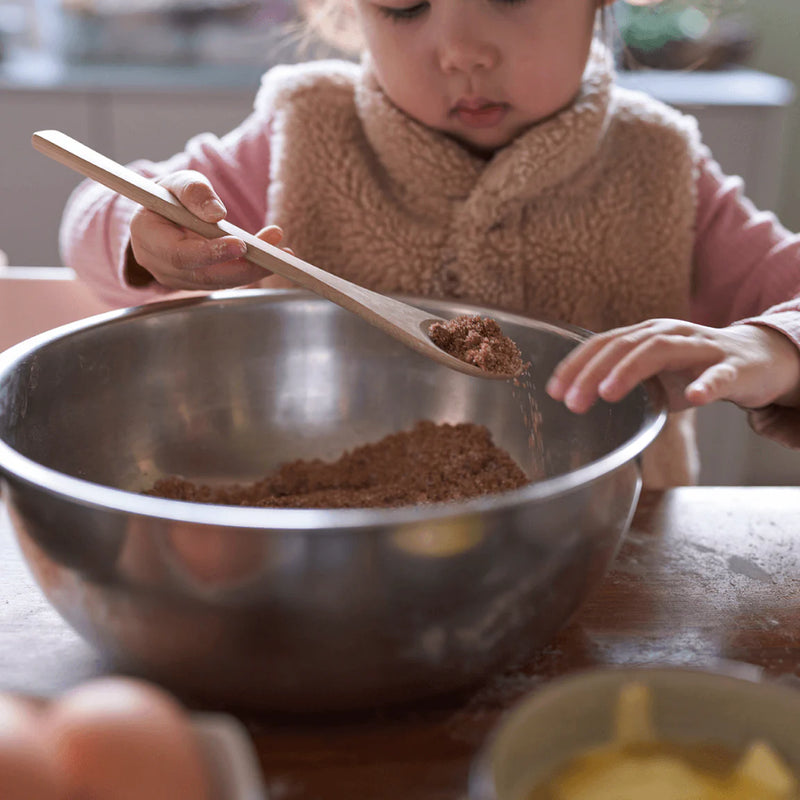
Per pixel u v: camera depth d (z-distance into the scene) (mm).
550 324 679
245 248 633
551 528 423
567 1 775
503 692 482
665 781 350
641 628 534
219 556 395
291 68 930
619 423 612
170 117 1796
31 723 343
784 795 345
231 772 351
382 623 412
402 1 771
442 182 875
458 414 743
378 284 907
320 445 750
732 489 693
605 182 892
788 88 1798
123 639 441
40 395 602
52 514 422
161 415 695
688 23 1836
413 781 427
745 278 923
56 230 1870
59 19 1938
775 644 522
